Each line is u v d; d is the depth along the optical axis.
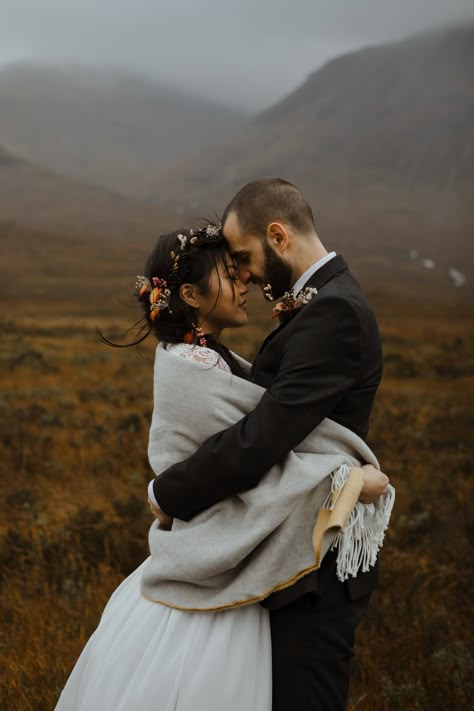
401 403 15.04
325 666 2.37
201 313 2.60
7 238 120.88
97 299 69.00
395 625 4.36
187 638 2.34
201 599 2.36
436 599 4.98
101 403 13.47
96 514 6.19
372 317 2.44
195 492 2.31
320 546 2.26
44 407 12.27
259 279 2.56
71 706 2.53
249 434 2.26
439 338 37.09
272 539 2.32
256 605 2.39
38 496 7.41
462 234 188.12
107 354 22.77
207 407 2.38
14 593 4.75
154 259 2.59
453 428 11.62
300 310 2.40
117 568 5.25
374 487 2.37
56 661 3.68
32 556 5.36
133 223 186.38
